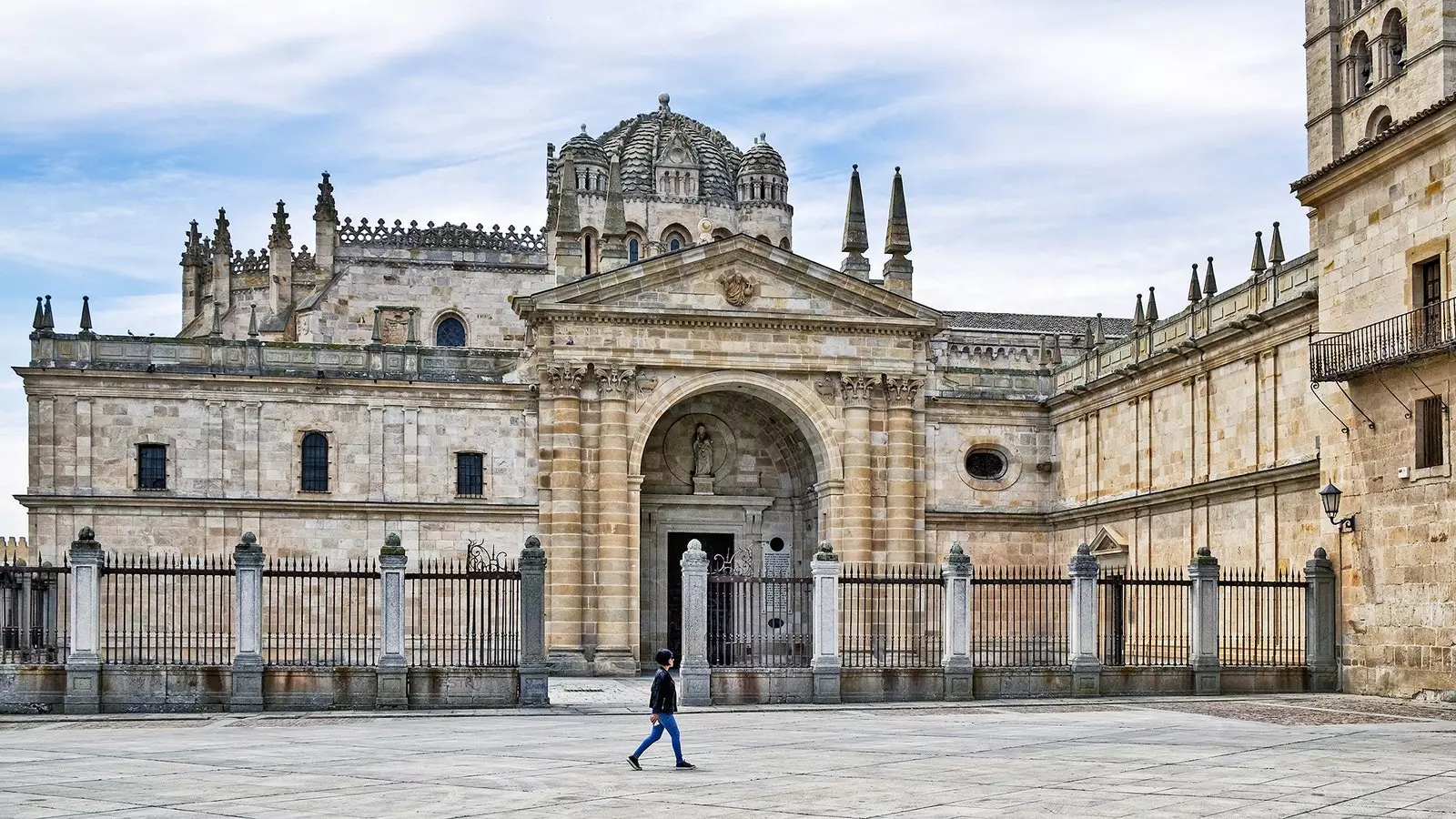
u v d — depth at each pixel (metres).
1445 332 44.94
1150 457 66.56
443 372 70.31
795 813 22.03
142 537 66.81
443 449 69.69
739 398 73.94
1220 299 61.09
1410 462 46.69
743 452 75.62
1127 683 49.09
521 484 70.06
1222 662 54.25
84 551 43.62
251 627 44.38
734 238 68.50
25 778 26.77
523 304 67.25
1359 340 49.22
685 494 74.25
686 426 75.00
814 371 69.69
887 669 47.28
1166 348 64.69
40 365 66.56
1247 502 58.31
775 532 75.25
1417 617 46.31
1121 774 26.77
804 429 71.00
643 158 110.00
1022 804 22.73
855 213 71.75
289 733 37.38
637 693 53.06
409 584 68.38
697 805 22.94
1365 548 49.09
